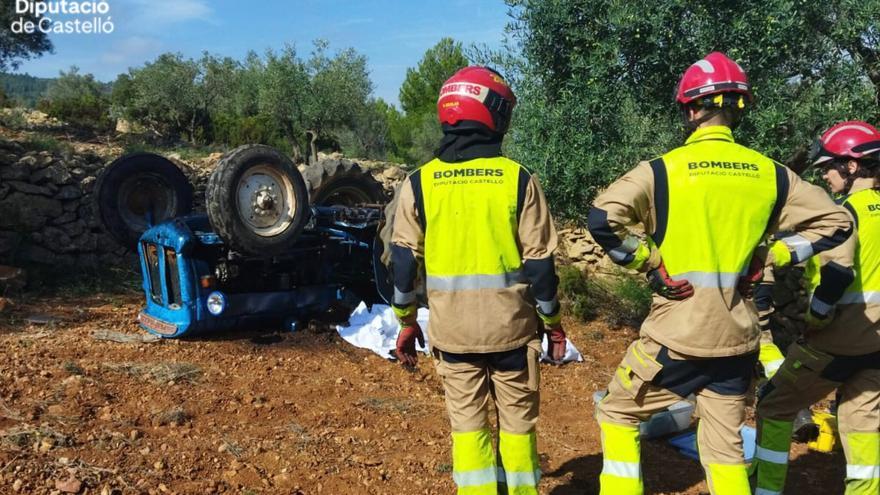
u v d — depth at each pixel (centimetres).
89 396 493
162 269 664
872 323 349
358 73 1925
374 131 2662
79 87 3981
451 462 430
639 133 643
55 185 990
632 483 304
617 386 307
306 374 593
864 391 357
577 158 634
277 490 382
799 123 590
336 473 407
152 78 2484
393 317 708
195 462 406
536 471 323
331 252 748
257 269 690
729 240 282
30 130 1545
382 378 600
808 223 288
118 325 716
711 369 286
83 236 1010
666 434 493
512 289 307
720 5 587
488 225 301
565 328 798
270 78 1859
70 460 389
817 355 356
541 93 664
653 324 296
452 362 314
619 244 287
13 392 487
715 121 295
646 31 597
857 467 359
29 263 959
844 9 591
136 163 765
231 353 632
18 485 355
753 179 283
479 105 306
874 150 356
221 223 616
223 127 2452
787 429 370
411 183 317
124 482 371
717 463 288
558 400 566
